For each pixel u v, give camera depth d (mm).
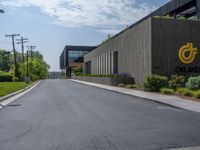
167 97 21531
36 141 8469
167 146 7809
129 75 39688
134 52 37844
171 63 32500
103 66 58688
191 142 8211
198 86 24453
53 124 11102
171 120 11859
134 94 24781
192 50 33156
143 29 34500
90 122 11461
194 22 33344
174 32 32719
